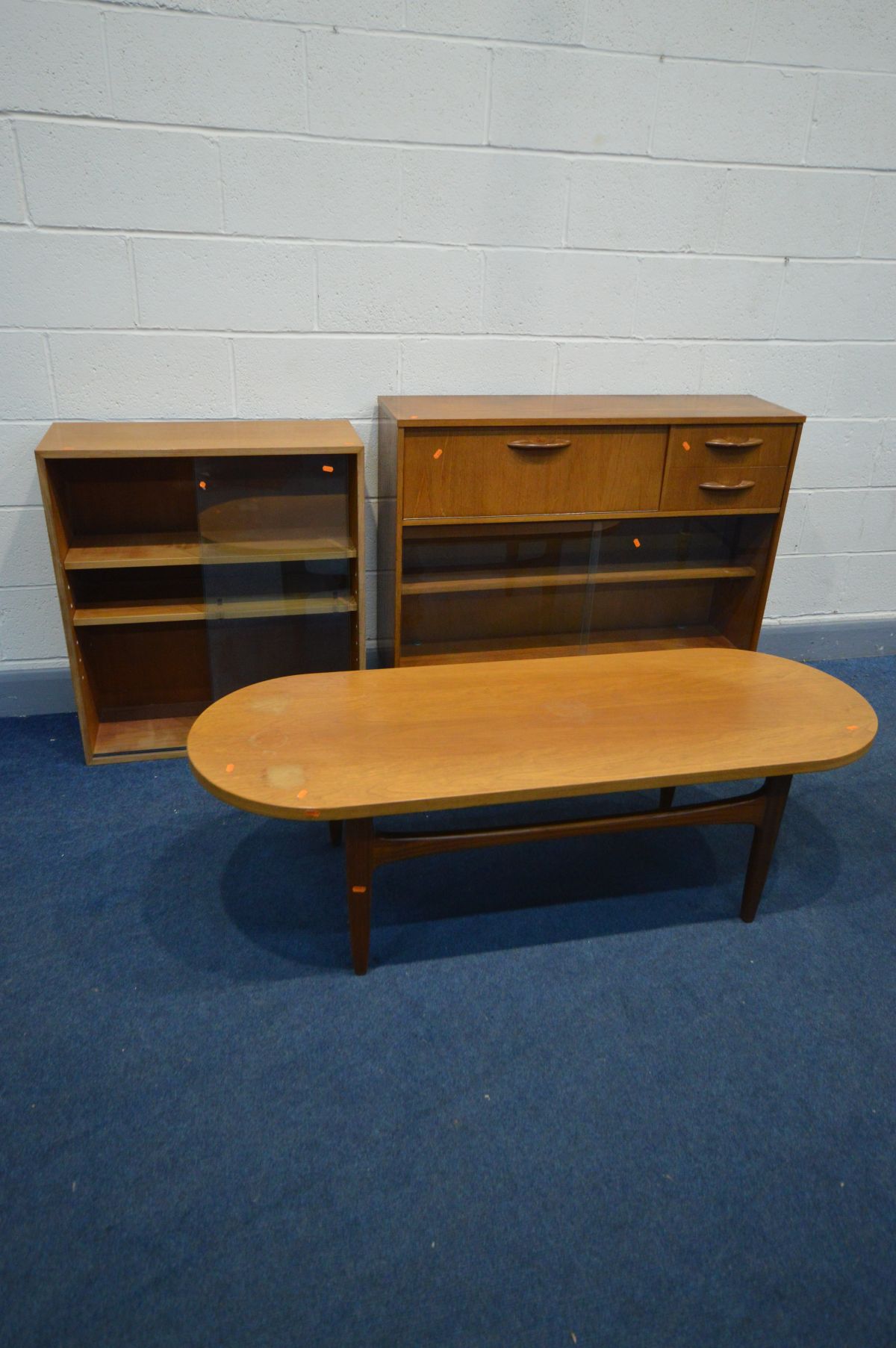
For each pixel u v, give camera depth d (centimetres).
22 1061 158
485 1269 129
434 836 172
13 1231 131
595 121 242
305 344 250
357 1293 125
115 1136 145
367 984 177
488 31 228
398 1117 150
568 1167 143
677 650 219
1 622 259
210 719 177
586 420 233
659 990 178
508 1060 161
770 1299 126
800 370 284
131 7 208
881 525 311
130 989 174
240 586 253
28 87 210
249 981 177
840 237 269
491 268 253
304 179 233
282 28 217
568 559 265
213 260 236
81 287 231
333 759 164
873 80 252
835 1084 159
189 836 219
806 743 175
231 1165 142
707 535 272
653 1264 130
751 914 196
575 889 206
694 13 235
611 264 259
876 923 198
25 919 190
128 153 221
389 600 257
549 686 196
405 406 243
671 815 182
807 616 321
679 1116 152
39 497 248
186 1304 123
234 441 225
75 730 264
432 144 236
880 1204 140
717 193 257
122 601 248
